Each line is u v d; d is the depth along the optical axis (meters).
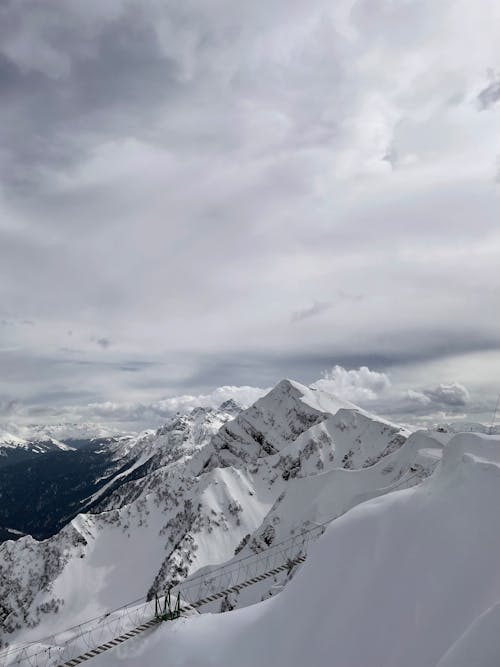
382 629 30.45
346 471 177.88
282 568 58.56
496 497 33.22
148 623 44.97
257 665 34.41
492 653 20.31
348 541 38.28
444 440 148.38
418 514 36.22
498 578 28.19
